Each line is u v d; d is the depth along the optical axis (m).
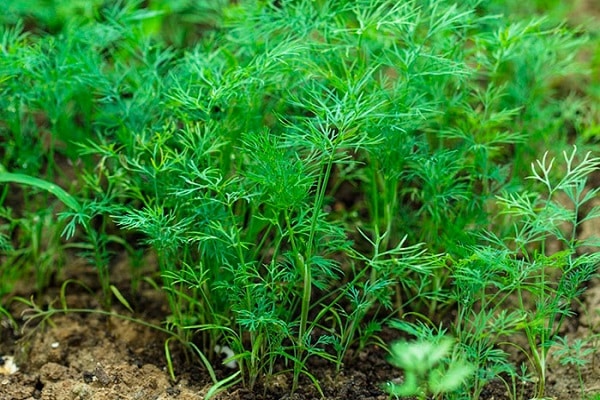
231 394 3.36
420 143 3.57
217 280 3.42
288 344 3.57
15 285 3.98
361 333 3.58
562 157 4.16
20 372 3.62
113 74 3.86
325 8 3.65
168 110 3.70
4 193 3.81
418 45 3.57
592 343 3.56
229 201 3.16
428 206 3.63
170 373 3.50
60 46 3.85
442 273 3.69
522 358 3.58
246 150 3.24
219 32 4.28
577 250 3.97
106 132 3.79
